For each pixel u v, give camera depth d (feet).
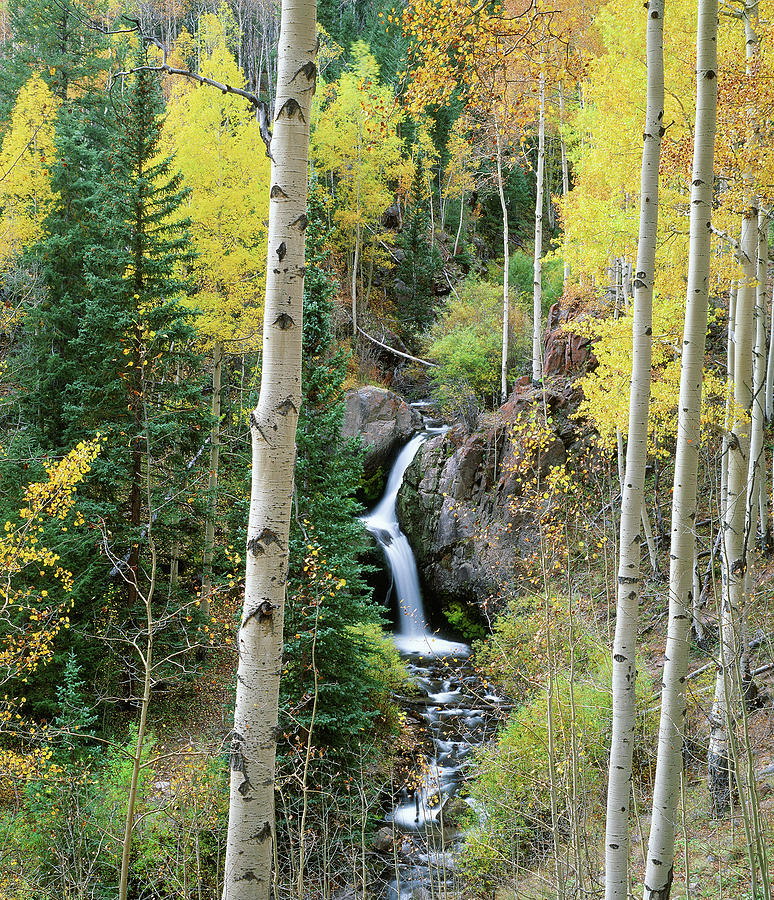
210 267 48.08
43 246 50.49
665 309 33.99
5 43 97.35
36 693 34.42
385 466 74.69
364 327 95.76
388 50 124.57
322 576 29.14
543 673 30.94
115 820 26.30
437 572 62.75
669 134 31.68
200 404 42.60
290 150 9.98
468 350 72.69
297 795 27.86
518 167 107.04
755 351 28.19
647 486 48.91
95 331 39.24
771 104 23.93
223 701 37.45
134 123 40.52
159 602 41.52
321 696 30.14
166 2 132.36
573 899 20.57
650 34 17.48
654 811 16.46
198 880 22.88
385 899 26.86
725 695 13.38
